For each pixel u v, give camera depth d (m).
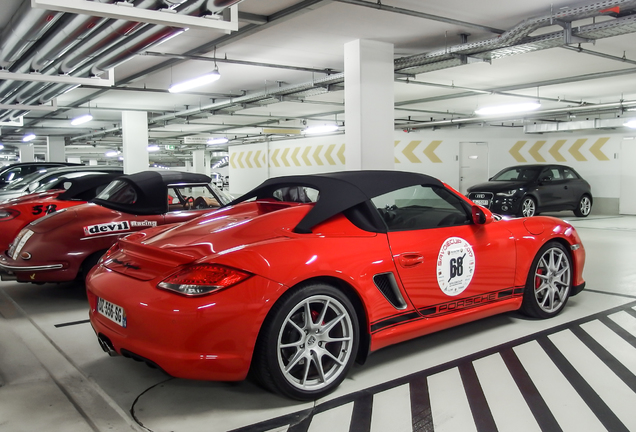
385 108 7.90
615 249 7.18
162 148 27.86
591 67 10.05
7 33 5.16
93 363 2.93
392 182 2.93
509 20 7.00
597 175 15.01
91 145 26.84
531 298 3.46
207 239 2.46
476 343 3.13
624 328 3.41
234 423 2.18
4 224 5.18
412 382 2.57
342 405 2.32
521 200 10.77
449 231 2.99
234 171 26.61
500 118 15.30
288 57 8.98
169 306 2.12
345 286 2.52
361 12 6.54
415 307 2.76
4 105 8.82
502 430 2.09
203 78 8.43
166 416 2.26
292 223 2.58
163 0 3.56
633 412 2.24
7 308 4.21
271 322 2.21
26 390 2.54
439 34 7.57
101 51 5.43
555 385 2.52
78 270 4.11
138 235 2.93
